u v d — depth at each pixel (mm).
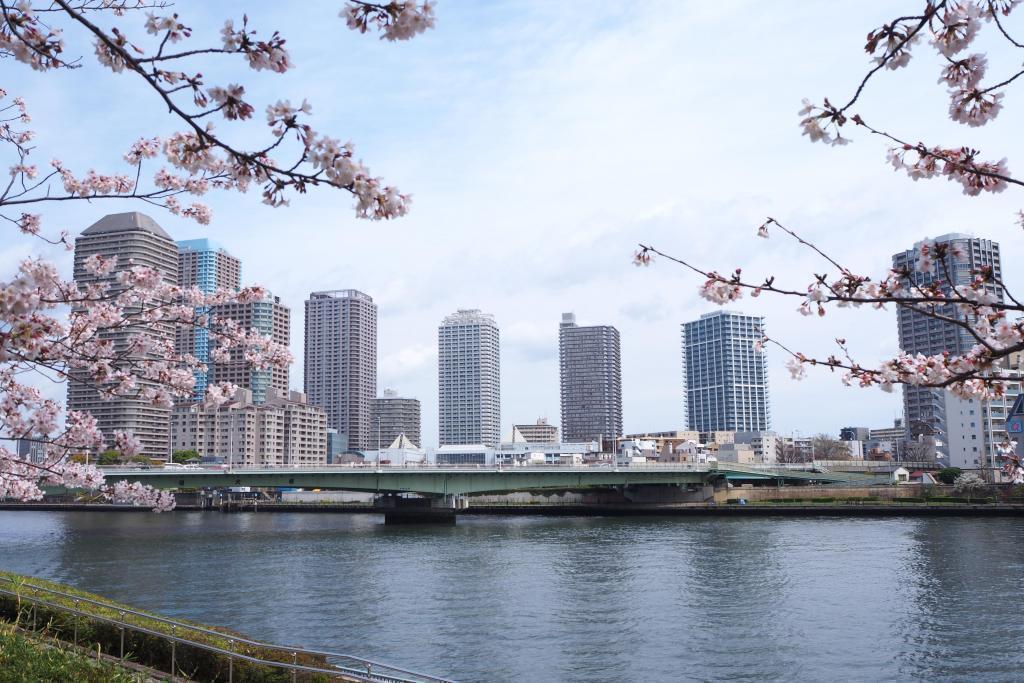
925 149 8633
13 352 9648
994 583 51719
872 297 8922
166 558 72000
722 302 9586
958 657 34906
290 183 8359
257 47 7840
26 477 18250
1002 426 161250
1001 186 8547
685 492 140250
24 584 26297
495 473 118250
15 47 9984
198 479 99125
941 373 9695
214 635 22875
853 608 45375
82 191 16547
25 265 9938
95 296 14234
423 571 62531
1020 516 107625
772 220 9125
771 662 34844
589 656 36031
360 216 8406
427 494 119500
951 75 7766
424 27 7836
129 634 22719
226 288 18203
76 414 16484
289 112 7941
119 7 10211
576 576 59000
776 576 57031
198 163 8602
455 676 32969
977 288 8711
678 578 57188
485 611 46062
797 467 148125
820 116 7621
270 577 59625
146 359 15438
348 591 53188
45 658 17547
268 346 18062
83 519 141375
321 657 23516
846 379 10250
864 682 31906
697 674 33281
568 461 190125
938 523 99625
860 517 114875
